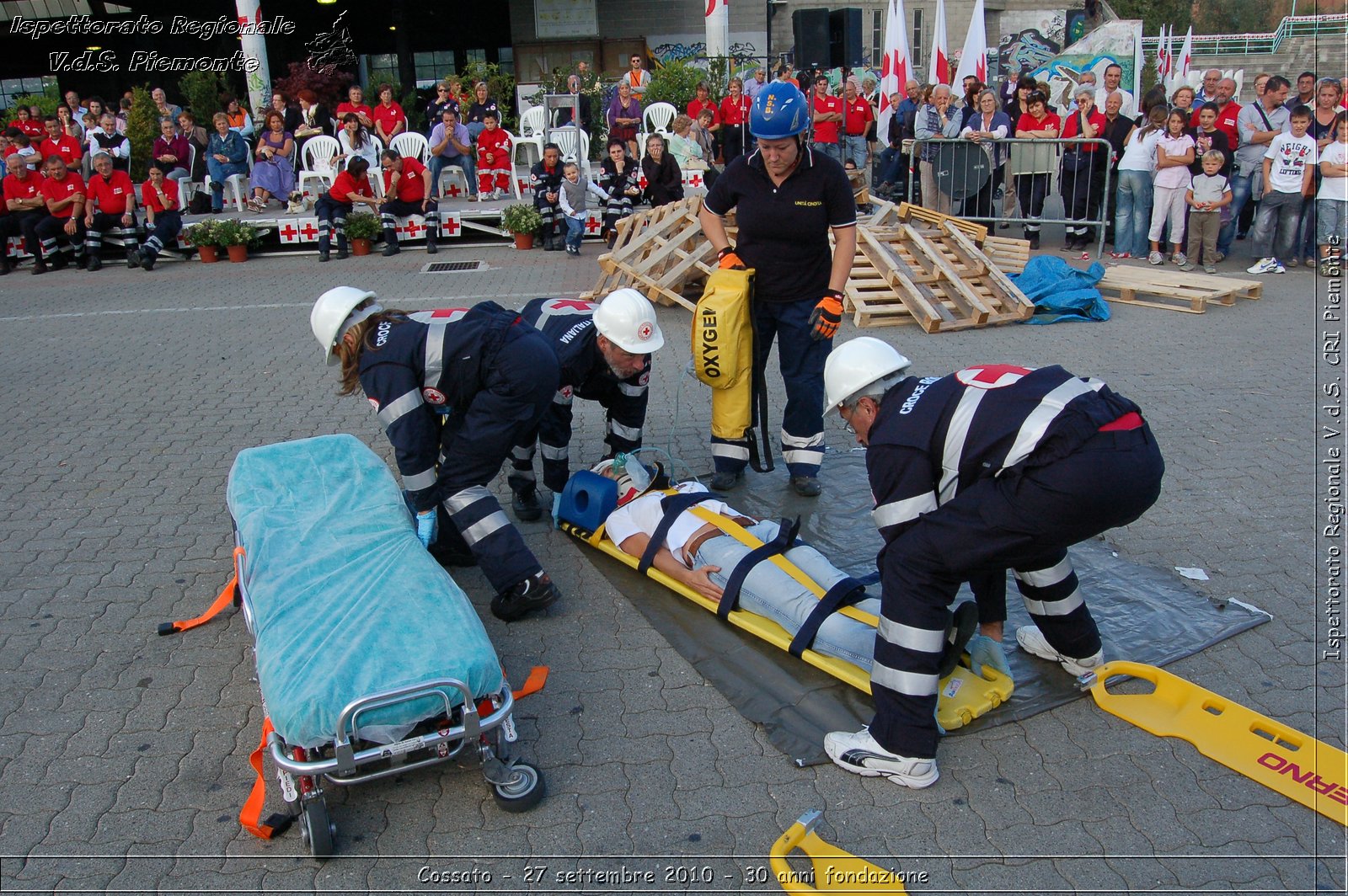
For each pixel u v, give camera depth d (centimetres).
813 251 514
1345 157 994
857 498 538
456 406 400
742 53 2247
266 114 1573
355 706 277
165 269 1311
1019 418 297
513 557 407
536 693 374
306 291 1119
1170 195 1063
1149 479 297
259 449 432
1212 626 403
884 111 1677
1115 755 331
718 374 515
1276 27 2958
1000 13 2536
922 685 311
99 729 358
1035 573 349
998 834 299
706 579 420
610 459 491
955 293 899
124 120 1748
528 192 1588
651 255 928
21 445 643
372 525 381
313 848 293
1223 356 772
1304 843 291
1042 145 1183
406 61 2289
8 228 1308
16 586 459
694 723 355
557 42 2264
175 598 448
